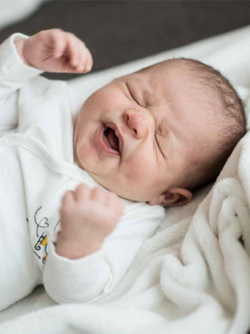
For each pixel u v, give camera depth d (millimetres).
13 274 951
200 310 749
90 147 1021
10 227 958
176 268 841
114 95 1056
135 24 2318
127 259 984
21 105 1144
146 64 1522
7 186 996
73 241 784
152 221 1072
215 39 1585
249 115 1208
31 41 1074
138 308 828
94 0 2463
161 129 1025
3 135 1121
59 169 989
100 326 754
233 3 2414
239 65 1461
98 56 2154
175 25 2305
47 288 882
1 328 773
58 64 1100
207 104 1060
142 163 1000
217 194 890
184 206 1127
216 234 887
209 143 1059
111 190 1043
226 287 792
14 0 2234
